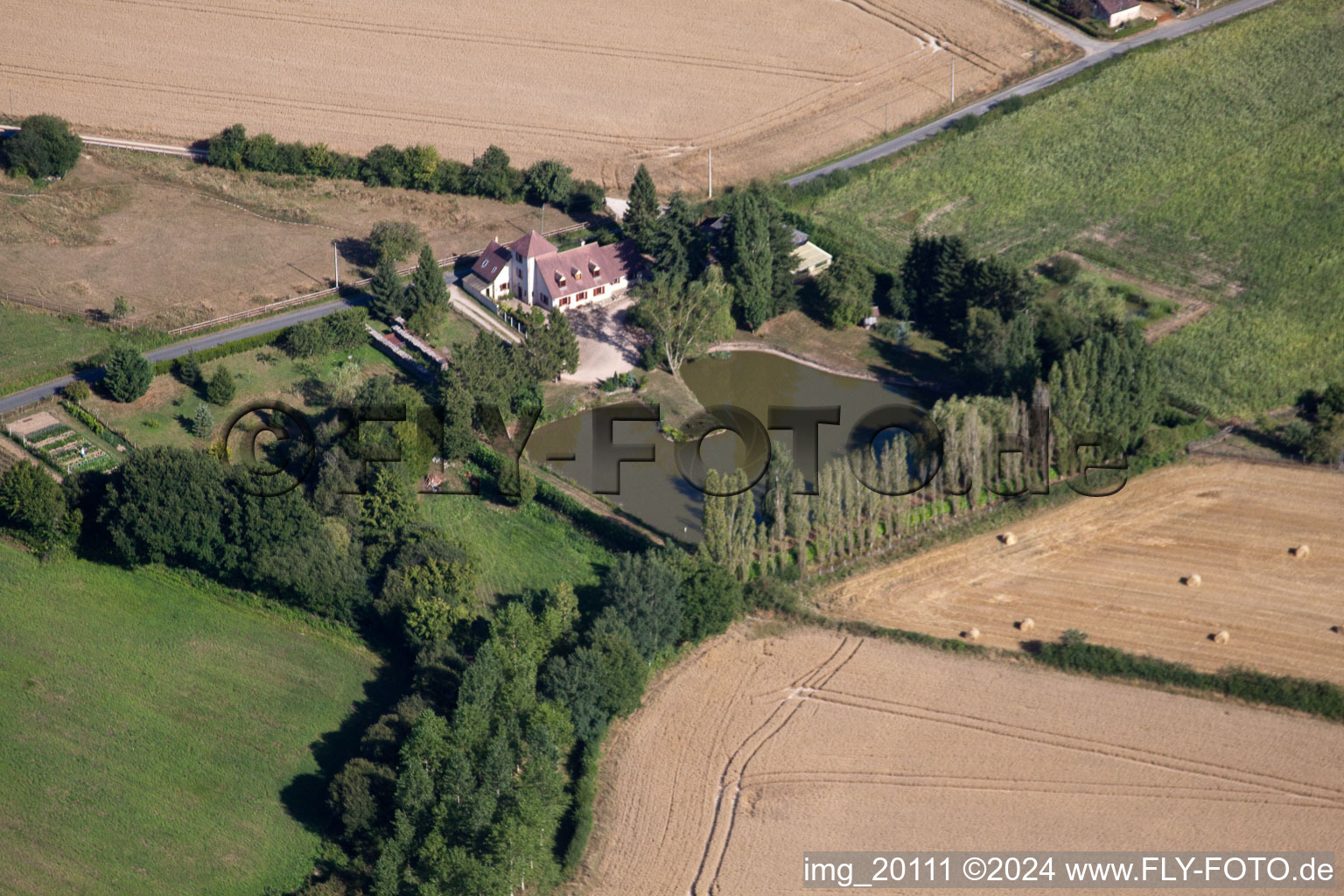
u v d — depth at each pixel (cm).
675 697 12319
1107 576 13588
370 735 11281
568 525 14250
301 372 16588
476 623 12712
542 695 11588
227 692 12331
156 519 13100
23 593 13300
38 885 10544
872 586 13575
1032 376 15338
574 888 10519
